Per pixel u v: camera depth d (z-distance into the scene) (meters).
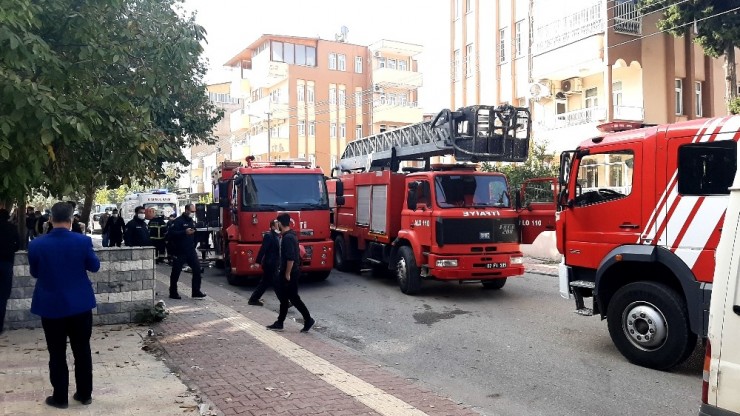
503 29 27.38
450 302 11.63
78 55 7.95
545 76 23.59
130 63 9.31
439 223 11.48
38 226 20.44
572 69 22.23
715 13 18.14
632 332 7.21
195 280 11.81
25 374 6.48
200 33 9.71
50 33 7.84
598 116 21.28
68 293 5.37
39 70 7.47
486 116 12.61
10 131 6.18
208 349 7.75
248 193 13.41
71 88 7.95
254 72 48.62
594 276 8.08
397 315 10.52
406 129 15.25
